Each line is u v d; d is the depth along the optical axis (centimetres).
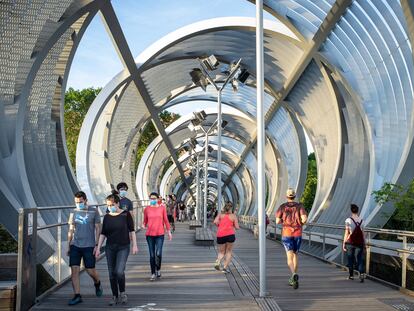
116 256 694
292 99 2428
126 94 2441
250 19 2000
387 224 1438
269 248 1714
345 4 1415
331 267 1161
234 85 1895
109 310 650
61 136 1522
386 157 1504
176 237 2034
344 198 1847
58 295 749
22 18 1080
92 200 1778
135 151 3303
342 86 1800
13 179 1028
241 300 721
